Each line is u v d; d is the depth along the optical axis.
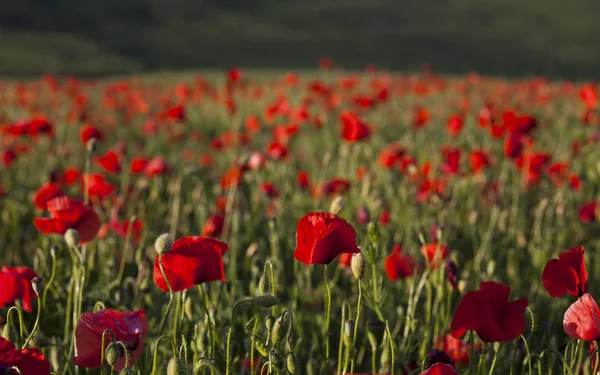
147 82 36.09
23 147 10.27
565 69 87.50
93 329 3.21
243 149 11.95
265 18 140.62
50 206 4.25
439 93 23.69
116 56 97.06
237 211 6.64
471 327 3.23
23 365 2.86
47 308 5.31
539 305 5.77
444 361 3.49
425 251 4.52
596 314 3.13
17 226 7.45
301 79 33.12
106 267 5.55
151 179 8.83
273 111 12.62
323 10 147.62
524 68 88.06
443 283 4.65
